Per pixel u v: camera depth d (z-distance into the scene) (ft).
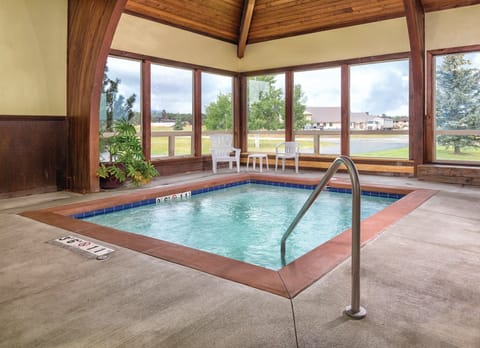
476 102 22.17
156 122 25.38
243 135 31.78
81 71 18.86
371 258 9.52
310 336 5.96
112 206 17.38
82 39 18.66
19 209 15.44
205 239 14.12
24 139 18.29
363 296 7.39
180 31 26.21
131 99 23.72
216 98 29.84
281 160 29.81
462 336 5.95
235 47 30.89
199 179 23.86
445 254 9.84
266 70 30.01
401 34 24.06
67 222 13.28
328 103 27.58
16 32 17.87
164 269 8.89
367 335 5.98
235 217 17.24
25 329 6.26
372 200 20.21
